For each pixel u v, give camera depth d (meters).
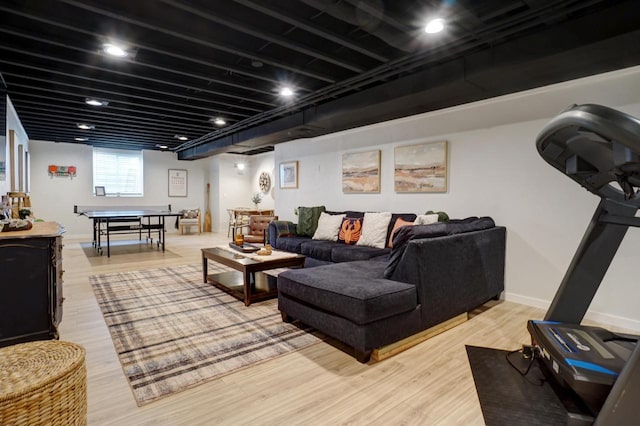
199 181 9.92
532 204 3.24
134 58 3.02
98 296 3.55
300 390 1.87
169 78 3.58
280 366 2.13
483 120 3.55
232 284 3.75
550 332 1.98
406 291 2.30
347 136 5.08
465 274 2.81
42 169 7.75
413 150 4.19
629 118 1.25
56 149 7.89
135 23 2.33
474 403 1.76
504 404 1.75
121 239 8.00
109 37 2.55
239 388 1.89
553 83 2.92
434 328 2.62
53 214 7.91
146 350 2.33
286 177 6.25
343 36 2.57
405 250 2.45
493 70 2.66
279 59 3.03
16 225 2.47
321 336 2.57
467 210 3.72
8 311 2.18
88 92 4.11
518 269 3.35
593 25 2.16
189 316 2.97
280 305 2.83
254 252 3.85
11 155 4.61
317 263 4.24
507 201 3.41
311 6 2.24
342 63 2.98
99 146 8.34
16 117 5.11
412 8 2.15
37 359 1.27
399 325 2.28
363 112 3.94
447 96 3.31
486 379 1.98
